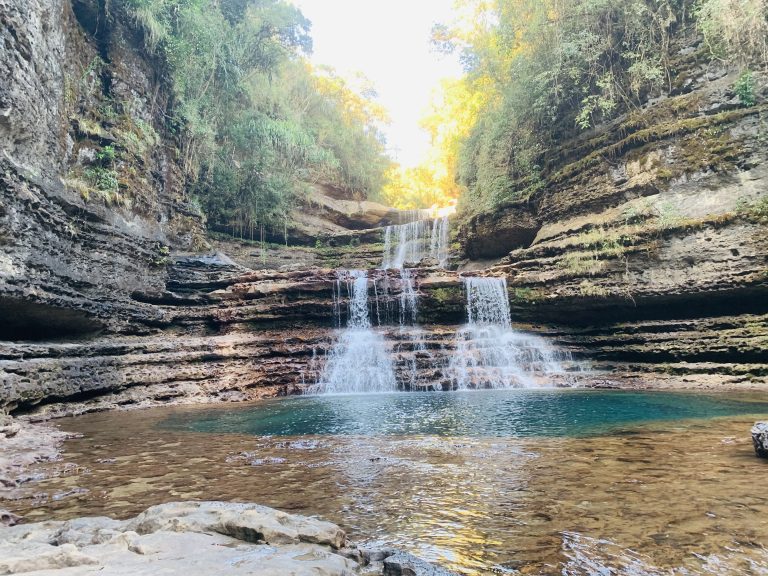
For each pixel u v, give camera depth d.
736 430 7.55
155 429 9.55
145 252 18.44
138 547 2.85
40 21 13.43
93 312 15.05
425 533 3.80
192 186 24.30
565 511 4.20
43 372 11.20
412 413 10.94
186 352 16.22
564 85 21.52
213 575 2.40
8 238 11.44
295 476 5.68
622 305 17.61
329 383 16.67
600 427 8.36
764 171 15.35
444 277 20.77
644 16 19.38
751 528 3.64
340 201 35.47
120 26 19.30
